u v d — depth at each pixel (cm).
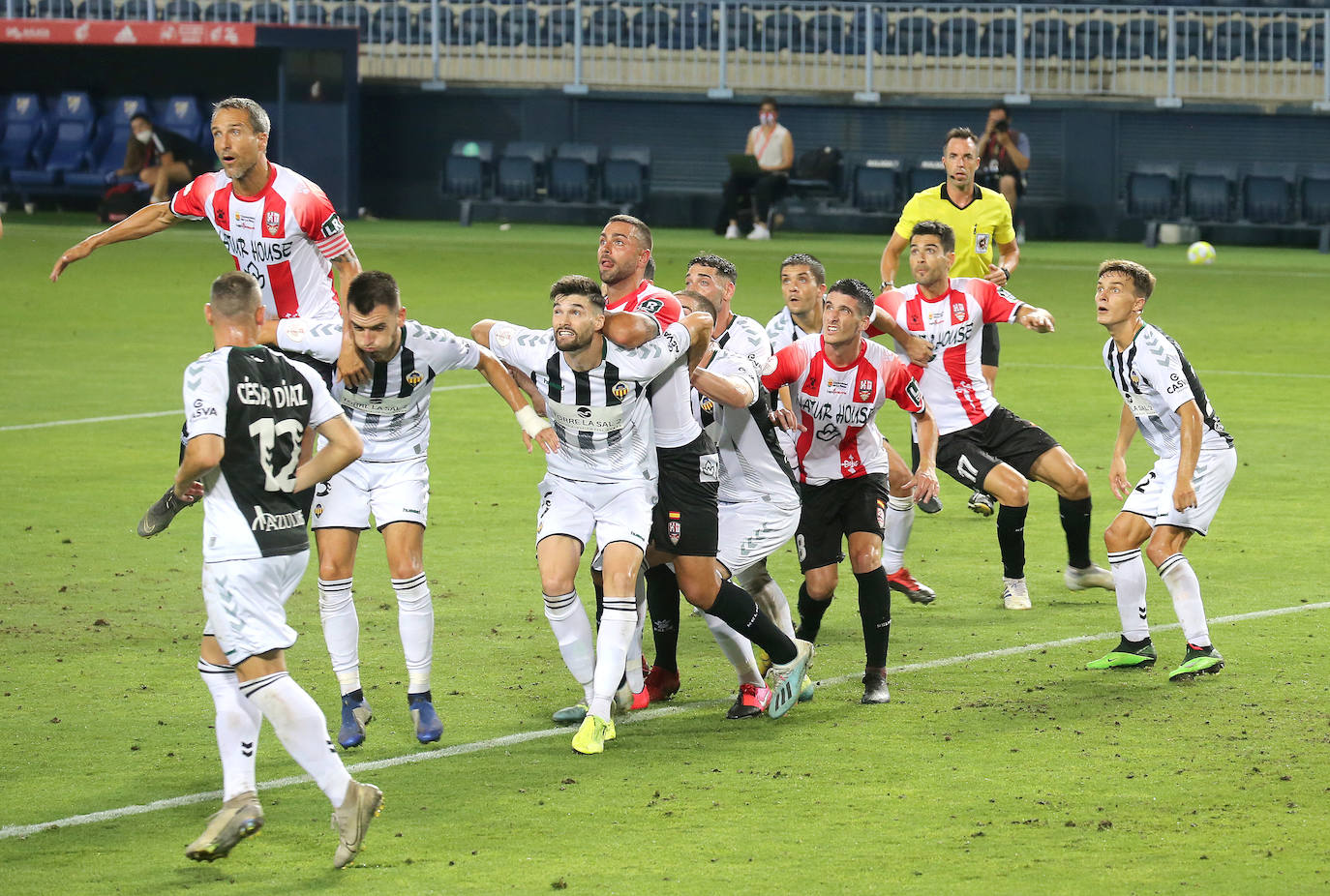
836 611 2244
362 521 1706
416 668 1692
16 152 8488
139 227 2009
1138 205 8106
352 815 1327
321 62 8525
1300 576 2364
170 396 3847
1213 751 1620
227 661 1409
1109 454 3272
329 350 1717
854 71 8738
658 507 1723
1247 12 8388
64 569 2362
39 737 1664
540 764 1602
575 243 7638
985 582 2389
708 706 1819
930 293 2292
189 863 1344
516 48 8912
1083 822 1423
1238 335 4991
